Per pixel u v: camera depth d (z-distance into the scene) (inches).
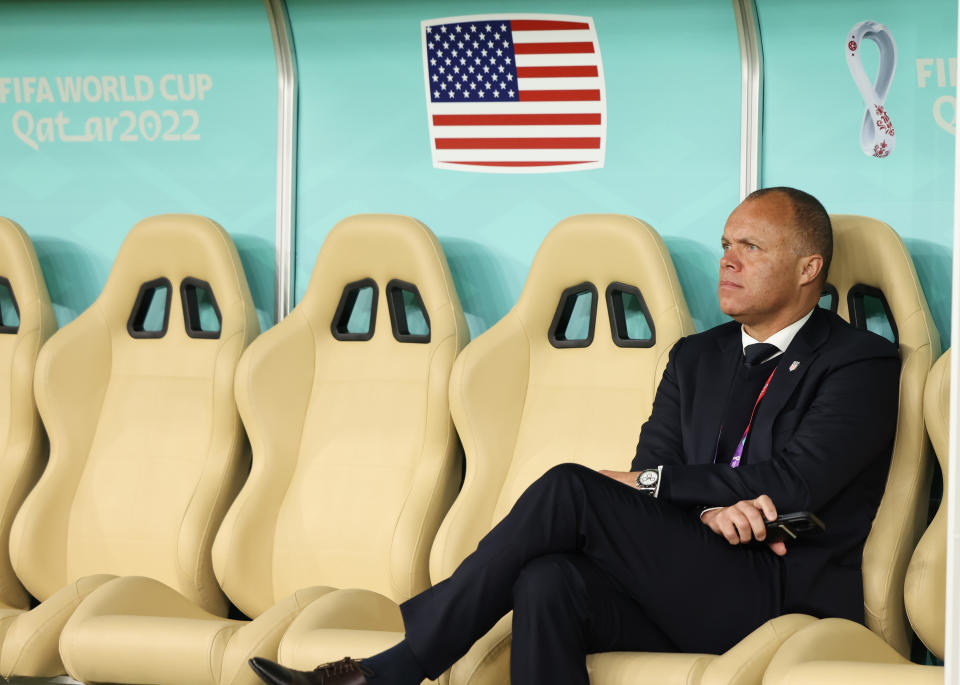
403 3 208.4
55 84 226.5
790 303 157.1
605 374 182.4
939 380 153.6
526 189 204.4
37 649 165.8
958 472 107.7
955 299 108.7
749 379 155.6
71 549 197.8
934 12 182.9
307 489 189.8
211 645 152.9
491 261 205.9
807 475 142.9
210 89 218.8
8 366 210.7
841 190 188.5
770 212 157.8
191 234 201.2
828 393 149.0
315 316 196.9
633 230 180.1
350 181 212.5
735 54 193.5
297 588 186.9
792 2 189.8
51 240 227.0
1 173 229.1
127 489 197.8
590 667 133.8
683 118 196.4
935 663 173.3
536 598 131.5
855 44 187.2
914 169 184.4
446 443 184.5
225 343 196.7
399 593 177.6
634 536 137.3
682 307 178.2
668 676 128.5
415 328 205.5
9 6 227.5
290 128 213.9
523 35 203.3
